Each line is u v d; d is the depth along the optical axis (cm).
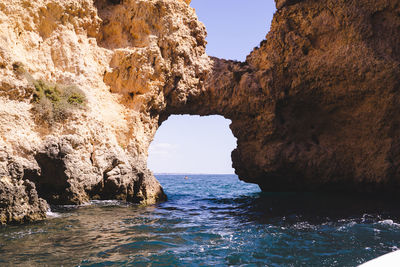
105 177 1390
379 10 1680
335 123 1938
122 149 1526
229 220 1073
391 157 1695
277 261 614
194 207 1444
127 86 1745
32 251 641
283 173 2073
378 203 1496
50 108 1277
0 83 1169
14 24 1393
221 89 2031
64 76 1494
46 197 1176
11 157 955
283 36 1892
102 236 782
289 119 2016
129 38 1869
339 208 1351
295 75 1881
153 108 1794
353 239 786
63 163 1177
